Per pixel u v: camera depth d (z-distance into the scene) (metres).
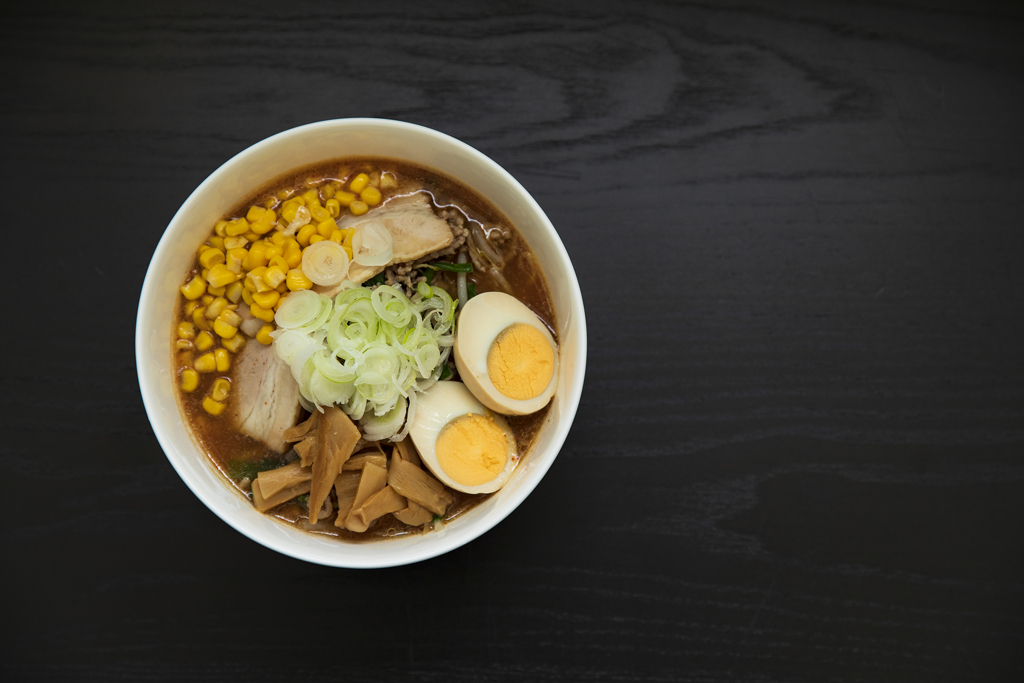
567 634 0.49
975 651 0.49
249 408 0.43
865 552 0.49
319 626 0.48
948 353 0.50
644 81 0.49
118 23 0.48
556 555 0.49
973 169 0.50
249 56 0.48
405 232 0.43
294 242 0.42
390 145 0.42
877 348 0.50
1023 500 0.50
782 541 0.49
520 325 0.42
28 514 0.47
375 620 0.48
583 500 0.49
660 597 0.49
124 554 0.47
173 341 0.43
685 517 0.49
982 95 0.50
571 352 0.41
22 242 0.48
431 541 0.41
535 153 0.49
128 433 0.48
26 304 0.48
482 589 0.49
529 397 0.42
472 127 0.49
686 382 0.49
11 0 0.48
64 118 0.48
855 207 0.50
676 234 0.49
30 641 0.47
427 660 0.48
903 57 0.50
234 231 0.42
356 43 0.49
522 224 0.43
